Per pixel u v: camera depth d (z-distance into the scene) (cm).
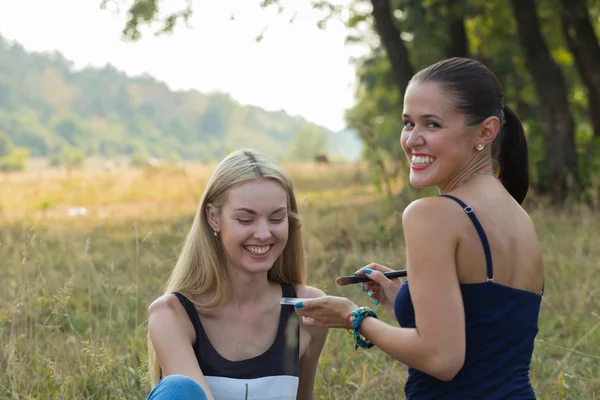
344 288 616
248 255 294
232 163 297
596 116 1549
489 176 256
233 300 303
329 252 717
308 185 2903
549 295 609
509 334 242
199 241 304
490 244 241
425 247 237
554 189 1210
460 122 250
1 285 584
